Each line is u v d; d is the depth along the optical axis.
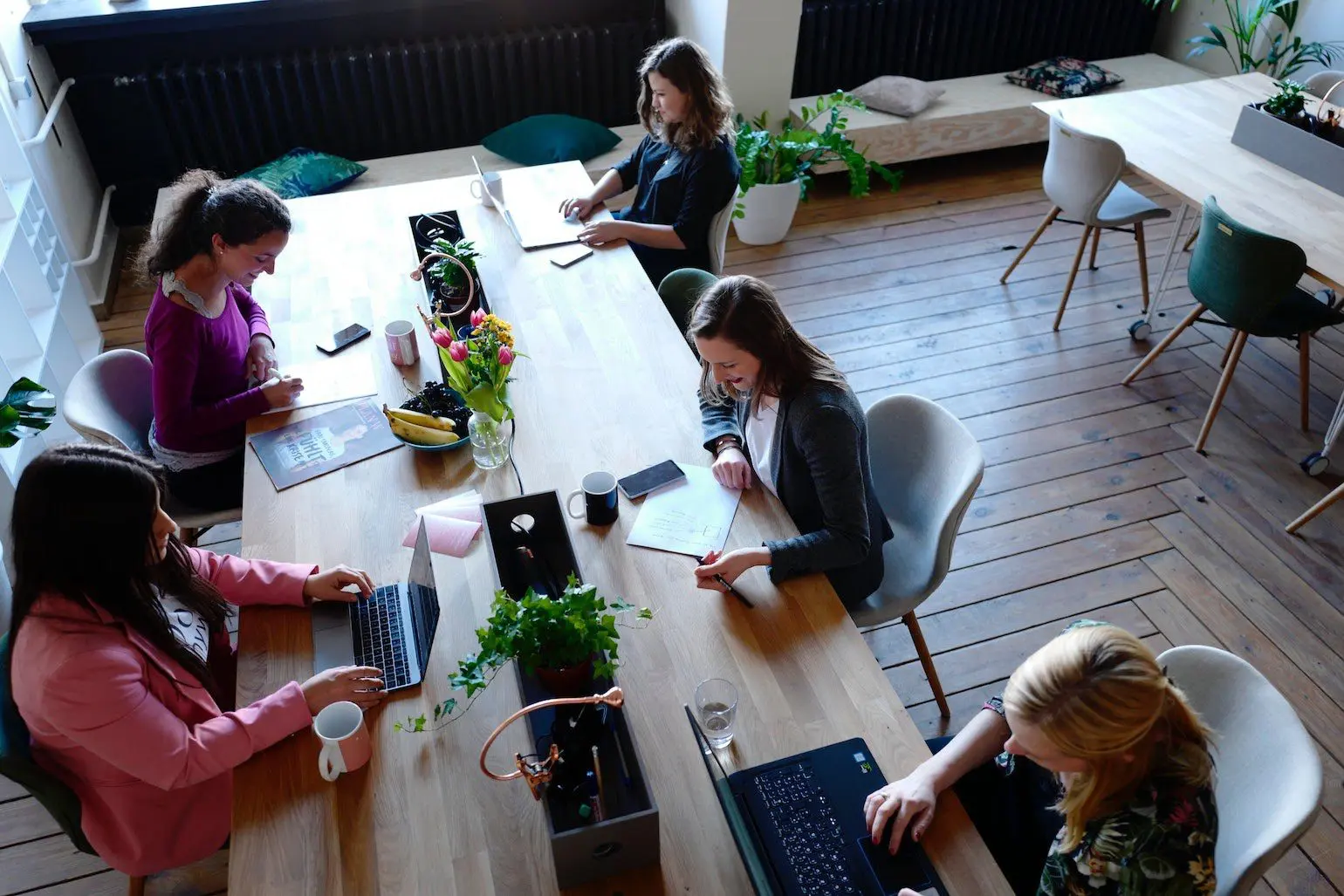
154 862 1.77
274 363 2.53
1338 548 3.10
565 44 4.66
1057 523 3.20
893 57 5.31
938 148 5.08
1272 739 1.53
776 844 1.49
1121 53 5.75
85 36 4.02
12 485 2.79
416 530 2.05
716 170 3.10
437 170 4.51
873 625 2.23
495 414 2.19
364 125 4.64
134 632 1.61
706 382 2.20
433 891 1.44
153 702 1.56
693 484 2.16
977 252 4.66
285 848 1.49
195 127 4.37
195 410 2.33
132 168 4.43
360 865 1.47
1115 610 2.91
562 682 1.58
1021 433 3.57
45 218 3.59
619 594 1.89
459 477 2.19
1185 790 1.30
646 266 3.30
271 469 2.20
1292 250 2.93
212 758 1.56
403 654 1.79
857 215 4.96
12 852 2.27
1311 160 3.44
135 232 4.55
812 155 4.59
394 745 1.64
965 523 3.20
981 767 1.78
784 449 2.00
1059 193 3.90
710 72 3.01
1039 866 1.68
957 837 1.51
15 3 3.88
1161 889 1.28
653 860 1.46
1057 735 1.27
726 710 1.59
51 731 1.58
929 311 4.24
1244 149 3.69
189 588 1.78
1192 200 3.35
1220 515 3.23
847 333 4.09
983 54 5.51
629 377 2.49
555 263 2.98
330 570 1.91
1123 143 3.72
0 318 3.04
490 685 1.74
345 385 2.47
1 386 2.82
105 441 2.29
